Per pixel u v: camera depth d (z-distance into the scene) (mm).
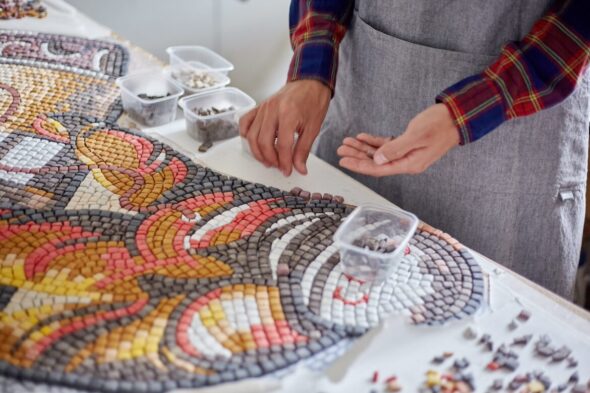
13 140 1095
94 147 1104
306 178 1105
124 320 788
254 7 2523
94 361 734
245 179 1082
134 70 1346
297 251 914
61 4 1533
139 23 2379
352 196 1071
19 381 708
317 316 817
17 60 1320
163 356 748
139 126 1199
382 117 1200
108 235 920
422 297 862
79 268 860
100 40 1442
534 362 788
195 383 718
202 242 920
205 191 1023
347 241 915
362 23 1184
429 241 958
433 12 1088
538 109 1008
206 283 850
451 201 1188
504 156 1133
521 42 1034
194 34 2494
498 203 1172
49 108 1191
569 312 865
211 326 791
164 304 814
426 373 764
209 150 1153
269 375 741
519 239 1212
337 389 733
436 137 984
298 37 1208
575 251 1236
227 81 1328
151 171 1062
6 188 988
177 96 1208
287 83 1173
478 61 1092
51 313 791
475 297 869
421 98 1143
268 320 806
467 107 984
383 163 987
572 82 1000
